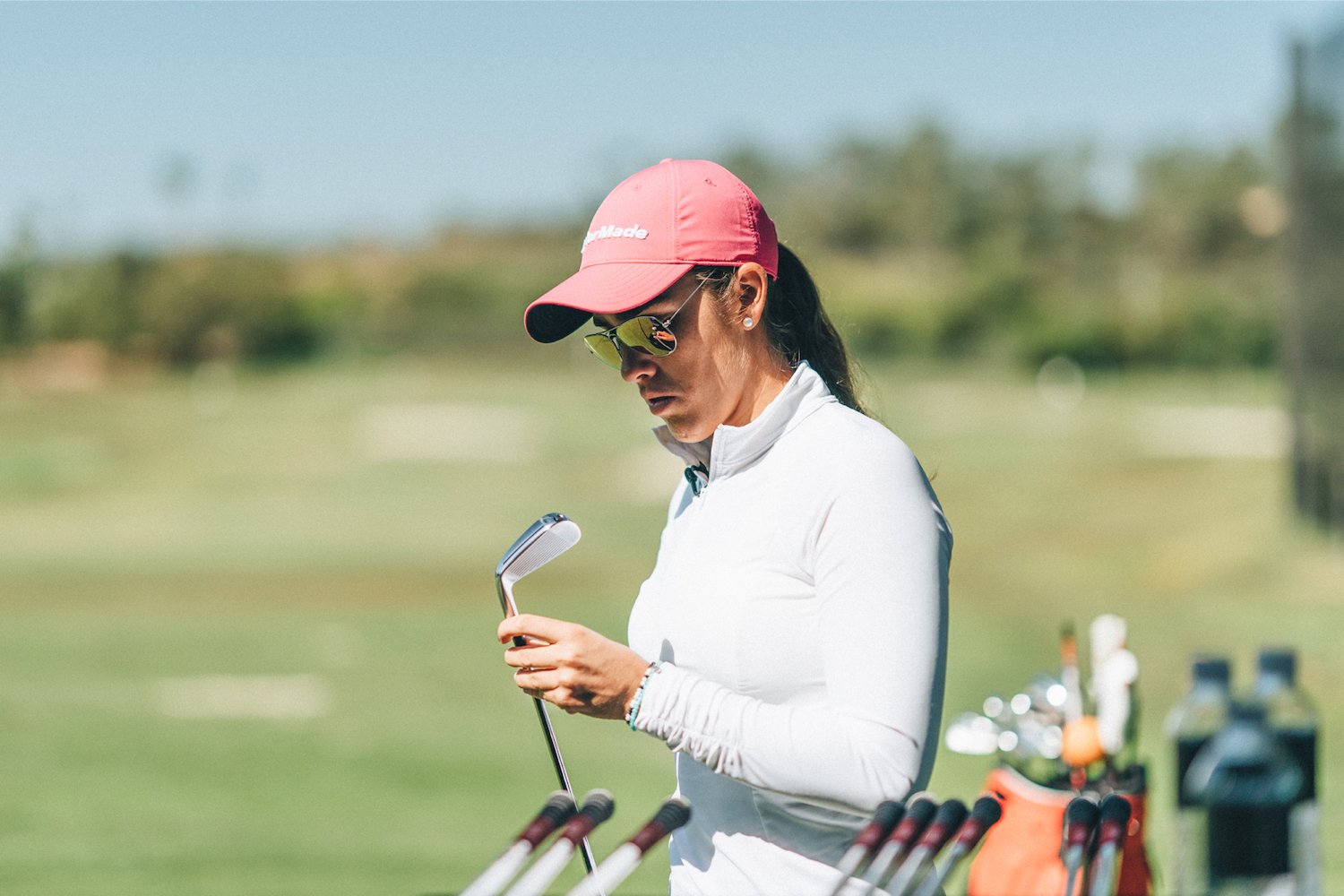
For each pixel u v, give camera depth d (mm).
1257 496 32000
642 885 8875
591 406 63750
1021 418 57969
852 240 147875
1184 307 110562
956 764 11891
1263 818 4527
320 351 113062
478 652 19969
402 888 9172
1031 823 5402
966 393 79625
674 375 3539
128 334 110375
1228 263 134750
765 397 3588
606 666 3314
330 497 41375
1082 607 22234
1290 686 5070
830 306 3977
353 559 30641
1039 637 19547
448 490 42531
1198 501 33469
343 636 21281
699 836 3543
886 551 3244
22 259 110750
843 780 3154
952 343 116125
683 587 3480
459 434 53625
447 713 15797
